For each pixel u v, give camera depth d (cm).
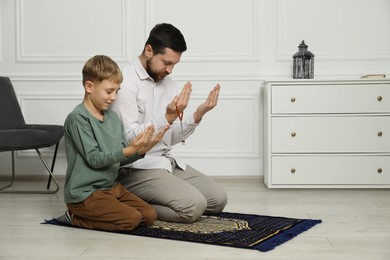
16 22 394
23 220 251
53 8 394
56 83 396
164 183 233
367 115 346
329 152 348
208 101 236
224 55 388
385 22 382
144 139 209
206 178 258
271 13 386
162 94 254
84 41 393
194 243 203
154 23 390
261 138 389
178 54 236
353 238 213
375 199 313
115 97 225
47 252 192
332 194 332
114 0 391
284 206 289
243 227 227
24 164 398
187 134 248
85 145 219
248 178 391
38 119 397
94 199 221
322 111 347
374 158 347
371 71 384
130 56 391
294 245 201
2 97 364
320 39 385
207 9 388
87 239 210
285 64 387
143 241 206
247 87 389
